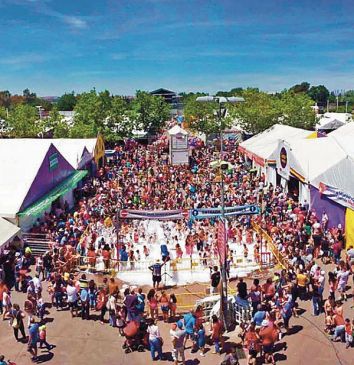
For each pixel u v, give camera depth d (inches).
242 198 1395.2
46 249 1045.8
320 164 1302.9
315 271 805.9
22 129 2706.7
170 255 1040.2
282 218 1212.5
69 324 749.9
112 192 1530.5
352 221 1029.2
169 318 761.0
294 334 707.4
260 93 2768.2
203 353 658.2
